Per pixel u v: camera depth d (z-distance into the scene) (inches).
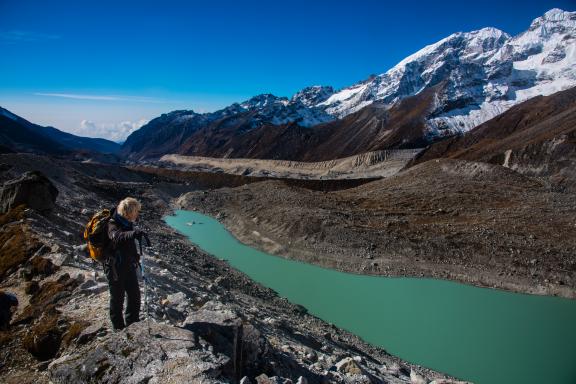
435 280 1849.2
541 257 1812.3
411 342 1285.7
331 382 473.4
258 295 1453.0
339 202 2901.1
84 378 299.4
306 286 1781.5
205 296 834.8
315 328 1150.3
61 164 3604.8
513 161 4087.1
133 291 353.1
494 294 1691.7
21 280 605.6
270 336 658.8
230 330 373.1
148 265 928.3
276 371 399.5
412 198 2780.5
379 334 1334.9
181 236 2576.3
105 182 3956.7
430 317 1472.7
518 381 1077.8
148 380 285.6
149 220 2765.7
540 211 2295.8
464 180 2999.5
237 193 3690.9
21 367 385.7
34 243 705.0
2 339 428.5
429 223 2305.6
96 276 569.9
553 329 1378.0
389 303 1601.9
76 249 747.4
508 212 2321.6
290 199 3073.3
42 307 490.9
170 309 495.5
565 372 1117.1
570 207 2325.3
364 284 1812.3
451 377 1076.5
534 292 1685.5
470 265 1879.9
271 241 2399.1
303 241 2285.9
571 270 1722.4
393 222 2331.4
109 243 336.5
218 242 2541.8
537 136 4800.7
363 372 543.5
